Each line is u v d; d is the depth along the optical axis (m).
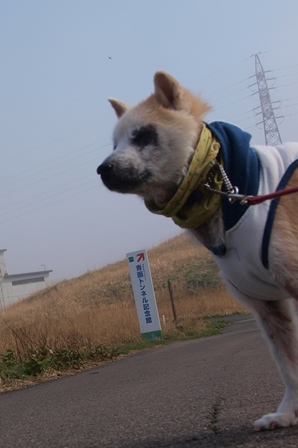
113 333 5.16
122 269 16.67
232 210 1.22
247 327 5.64
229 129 1.29
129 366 3.46
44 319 5.72
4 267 24.86
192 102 1.36
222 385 2.14
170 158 1.30
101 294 14.18
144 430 1.54
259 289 1.31
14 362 3.70
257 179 1.25
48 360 3.60
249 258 1.23
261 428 1.34
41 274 25.47
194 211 1.26
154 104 1.37
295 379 1.37
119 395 2.25
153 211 1.34
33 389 2.95
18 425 1.89
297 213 1.22
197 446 1.30
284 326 1.39
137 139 1.34
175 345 4.69
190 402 1.86
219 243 1.26
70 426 1.74
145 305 5.26
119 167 1.32
